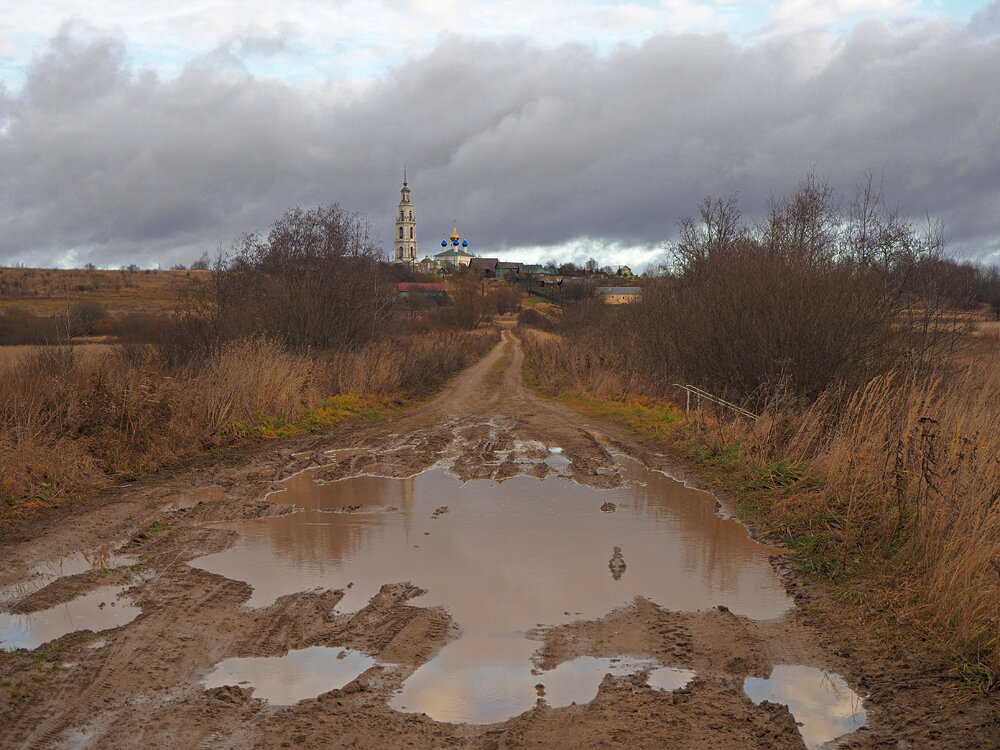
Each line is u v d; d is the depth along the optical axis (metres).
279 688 4.49
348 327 26.97
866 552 6.96
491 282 145.00
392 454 13.08
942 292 14.01
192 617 5.60
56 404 11.46
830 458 9.29
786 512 8.57
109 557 7.05
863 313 13.69
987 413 9.45
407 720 4.11
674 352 21.09
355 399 20.09
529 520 8.65
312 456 12.77
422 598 6.08
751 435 11.84
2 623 5.46
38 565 6.78
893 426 9.30
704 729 4.04
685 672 4.79
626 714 4.21
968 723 4.08
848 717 4.22
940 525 6.48
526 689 4.52
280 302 25.55
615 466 12.12
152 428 12.09
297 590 6.22
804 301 13.90
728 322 15.66
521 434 15.71
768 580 6.59
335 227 27.84
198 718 4.09
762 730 4.03
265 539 7.79
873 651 5.09
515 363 45.84
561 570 6.82
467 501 9.62
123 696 4.35
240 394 15.38
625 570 6.84
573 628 5.49
